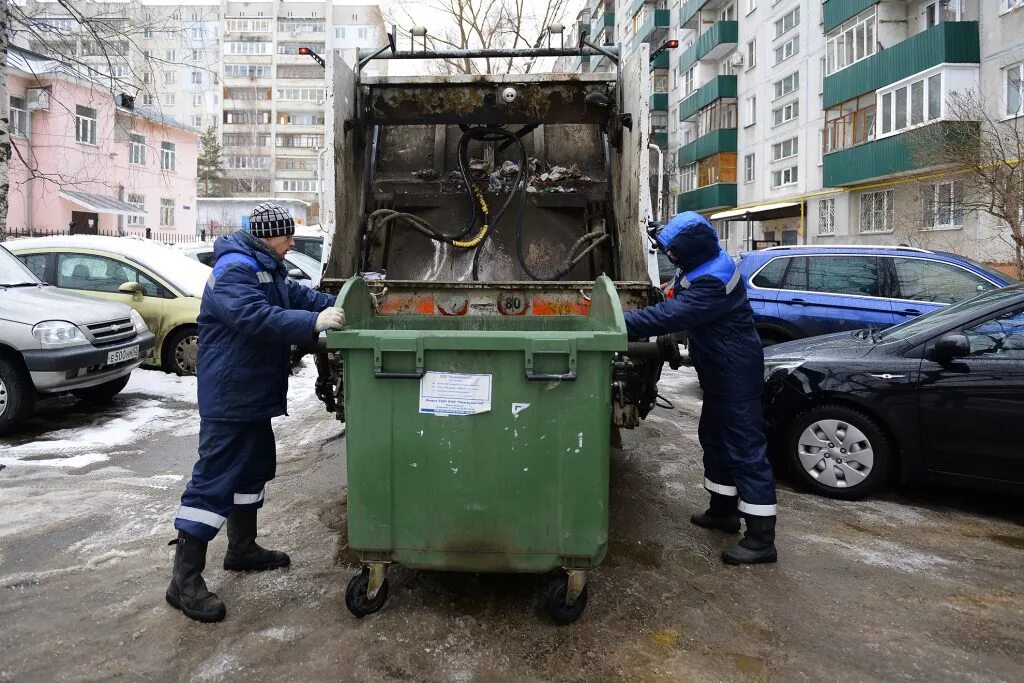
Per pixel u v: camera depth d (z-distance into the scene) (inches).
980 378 173.2
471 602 128.0
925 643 118.3
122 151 1085.8
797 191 1049.5
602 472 112.7
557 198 226.4
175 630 118.2
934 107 719.1
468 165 227.3
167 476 201.3
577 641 116.4
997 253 644.1
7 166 388.2
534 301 176.6
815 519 174.4
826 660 112.9
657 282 191.5
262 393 122.9
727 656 113.5
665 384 359.3
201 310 123.9
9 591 131.6
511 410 112.3
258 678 105.4
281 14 3019.2
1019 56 656.4
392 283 176.1
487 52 235.3
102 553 148.3
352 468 114.3
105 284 339.9
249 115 3021.7
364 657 110.6
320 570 140.9
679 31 1478.8
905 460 182.2
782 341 310.3
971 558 152.3
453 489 113.7
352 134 216.8
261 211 127.5
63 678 105.2
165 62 546.0
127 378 290.4
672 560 148.9
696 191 1348.4
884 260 300.0
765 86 1133.1
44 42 481.1
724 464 153.7
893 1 829.2
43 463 212.5
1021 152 565.9
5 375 239.6
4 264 276.2
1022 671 111.0
